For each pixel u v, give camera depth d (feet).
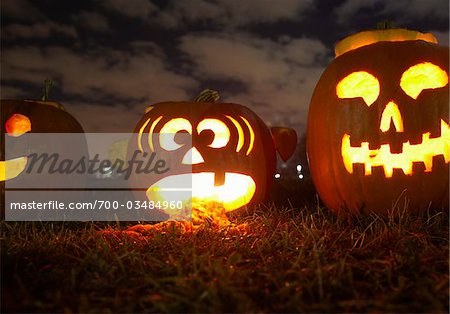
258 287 1.78
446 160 2.92
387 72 2.99
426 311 1.54
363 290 1.78
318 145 3.20
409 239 2.38
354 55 3.18
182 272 1.97
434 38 3.38
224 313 1.54
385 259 2.16
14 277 1.88
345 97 3.12
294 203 4.39
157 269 2.07
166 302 1.64
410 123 2.88
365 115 2.97
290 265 2.09
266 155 3.67
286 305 1.58
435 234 2.58
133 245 2.56
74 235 2.77
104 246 2.31
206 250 2.42
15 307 1.62
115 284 1.87
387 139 2.90
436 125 2.88
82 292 1.78
